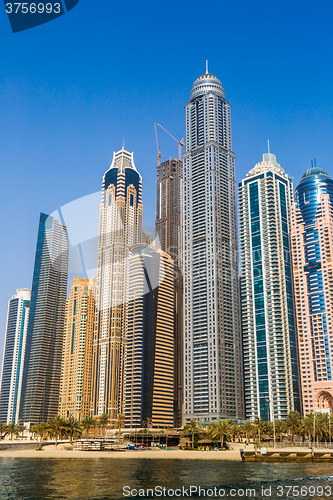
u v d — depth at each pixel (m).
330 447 173.50
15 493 82.69
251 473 115.69
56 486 91.19
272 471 120.69
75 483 95.44
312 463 149.25
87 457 186.75
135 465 141.38
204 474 113.06
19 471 120.88
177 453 194.75
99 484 93.81
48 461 163.25
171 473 115.31
